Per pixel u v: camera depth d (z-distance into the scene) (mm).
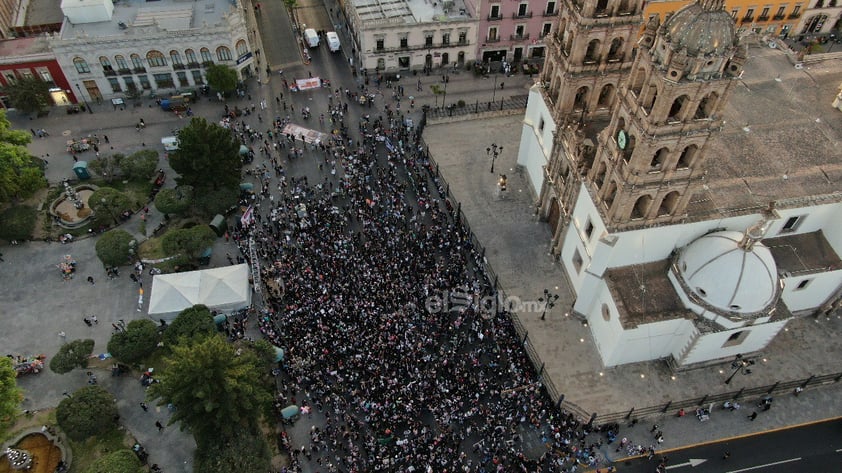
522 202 77125
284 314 62625
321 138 84375
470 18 91938
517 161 81188
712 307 54750
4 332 63812
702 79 44906
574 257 65688
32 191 74562
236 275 64438
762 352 62250
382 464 52531
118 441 56125
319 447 54625
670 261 59125
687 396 59125
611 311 58250
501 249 71500
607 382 59938
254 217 73250
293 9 106312
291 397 57688
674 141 48719
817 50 96250
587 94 65000
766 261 53344
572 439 55906
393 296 63031
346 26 104062
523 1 90500
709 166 58406
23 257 70812
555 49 65438
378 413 55250
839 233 59375
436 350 60281
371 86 93500
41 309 65938
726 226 56750
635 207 56781
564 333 63750
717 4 42812
